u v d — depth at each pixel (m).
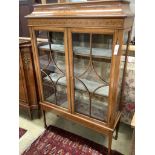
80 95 1.50
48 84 1.66
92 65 1.28
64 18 1.19
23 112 2.17
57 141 1.69
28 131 1.84
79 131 1.83
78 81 1.42
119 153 1.52
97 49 1.22
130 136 1.72
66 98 1.60
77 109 1.54
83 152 1.56
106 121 1.38
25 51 1.71
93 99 1.43
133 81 1.57
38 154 1.55
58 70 1.51
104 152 1.55
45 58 1.55
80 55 1.30
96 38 1.19
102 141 1.68
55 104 1.68
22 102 1.99
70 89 1.45
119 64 1.13
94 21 1.08
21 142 1.69
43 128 1.88
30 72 1.81
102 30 1.08
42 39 1.47
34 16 1.33
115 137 1.68
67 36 1.25
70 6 1.18
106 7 1.05
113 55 1.11
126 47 1.29
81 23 1.14
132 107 1.69
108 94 1.28
